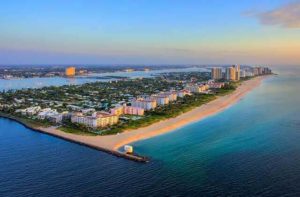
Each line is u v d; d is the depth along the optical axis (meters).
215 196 146.75
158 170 179.88
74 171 178.62
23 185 159.88
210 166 184.38
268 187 154.88
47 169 181.62
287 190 151.38
